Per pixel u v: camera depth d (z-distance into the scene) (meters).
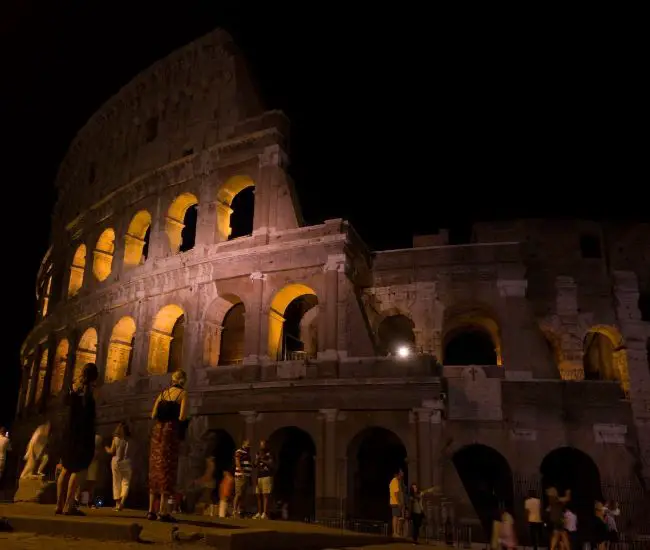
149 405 43.84
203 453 40.69
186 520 16.77
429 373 37.56
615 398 38.09
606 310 42.84
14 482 58.97
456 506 35.69
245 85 50.66
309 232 42.75
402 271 44.34
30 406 61.19
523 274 42.06
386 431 40.53
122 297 50.34
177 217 50.97
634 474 36.44
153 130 56.03
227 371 41.69
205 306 44.62
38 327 62.66
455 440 37.69
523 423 37.81
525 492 36.28
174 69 55.12
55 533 13.77
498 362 46.19
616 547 32.81
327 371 38.78
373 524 34.56
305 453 43.47
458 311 44.56
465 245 43.69
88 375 17.05
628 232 44.75
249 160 47.16
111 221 55.41
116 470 24.80
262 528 16.53
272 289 42.62
